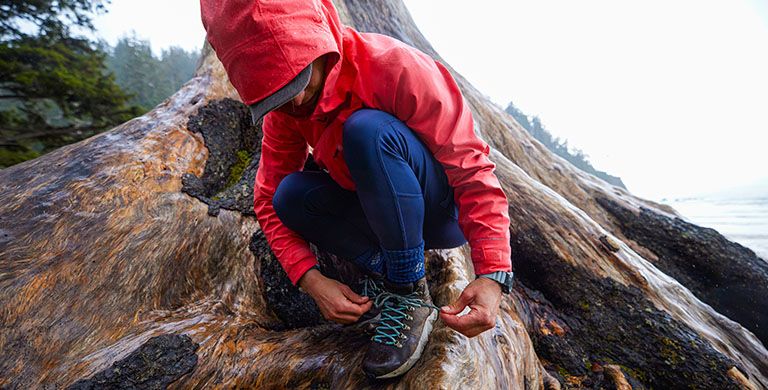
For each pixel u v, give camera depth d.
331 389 1.00
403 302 0.94
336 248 1.09
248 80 0.69
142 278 1.26
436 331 0.96
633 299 1.83
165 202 1.45
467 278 1.30
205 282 1.38
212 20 0.71
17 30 9.36
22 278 1.13
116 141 1.64
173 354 1.07
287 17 0.69
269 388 1.07
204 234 1.44
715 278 2.42
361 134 0.81
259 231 1.49
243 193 1.62
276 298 1.39
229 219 1.50
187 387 1.03
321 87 0.80
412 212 0.85
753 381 1.57
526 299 1.95
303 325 1.37
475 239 0.85
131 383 0.99
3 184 1.40
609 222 2.83
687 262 2.51
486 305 0.78
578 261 1.99
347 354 1.10
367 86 0.85
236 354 1.13
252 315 1.32
